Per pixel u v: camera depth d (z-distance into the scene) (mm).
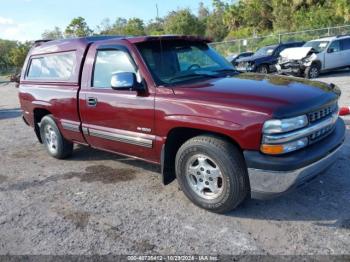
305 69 15312
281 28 42188
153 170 5324
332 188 4258
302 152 3443
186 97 3807
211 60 4918
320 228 3486
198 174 3891
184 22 56188
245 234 3477
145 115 4160
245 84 3947
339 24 33875
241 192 3605
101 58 4781
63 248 3451
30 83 6098
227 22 55125
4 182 5254
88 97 4863
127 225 3793
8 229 3871
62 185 4988
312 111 3510
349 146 5598
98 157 6074
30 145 7273
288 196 4141
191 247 3332
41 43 6297
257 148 3383
